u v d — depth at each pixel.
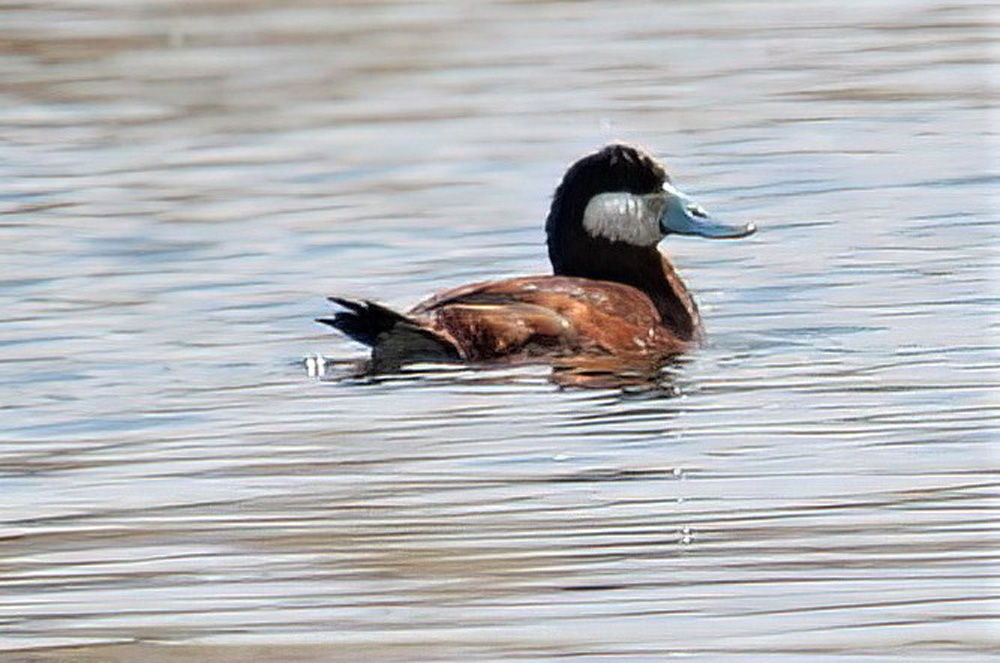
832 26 32.41
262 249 18.19
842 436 12.26
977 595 9.63
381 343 13.80
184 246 18.34
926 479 11.40
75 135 24.55
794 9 34.44
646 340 14.30
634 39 31.47
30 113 26.14
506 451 12.13
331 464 11.97
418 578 10.05
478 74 28.47
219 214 19.75
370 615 9.60
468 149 23.03
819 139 23.06
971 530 10.54
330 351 14.58
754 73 28.00
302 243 18.41
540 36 31.92
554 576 10.04
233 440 12.52
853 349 14.33
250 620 9.59
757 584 9.86
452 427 12.61
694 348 14.45
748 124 24.12
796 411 12.83
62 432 12.80
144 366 14.27
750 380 13.57
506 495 11.33
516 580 10.00
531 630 9.36
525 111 25.44
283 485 11.62
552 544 10.50
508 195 20.47
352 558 10.38
